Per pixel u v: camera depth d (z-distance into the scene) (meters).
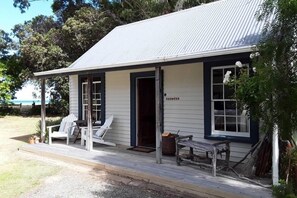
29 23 25.52
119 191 6.27
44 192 6.27
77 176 7.43
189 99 8.76
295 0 3.14
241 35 7.23
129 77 10.49
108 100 11.26
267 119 3.57
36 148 10.00
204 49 7.45
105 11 22.34
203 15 9.97
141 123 10.52
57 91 23.64
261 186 5.71
